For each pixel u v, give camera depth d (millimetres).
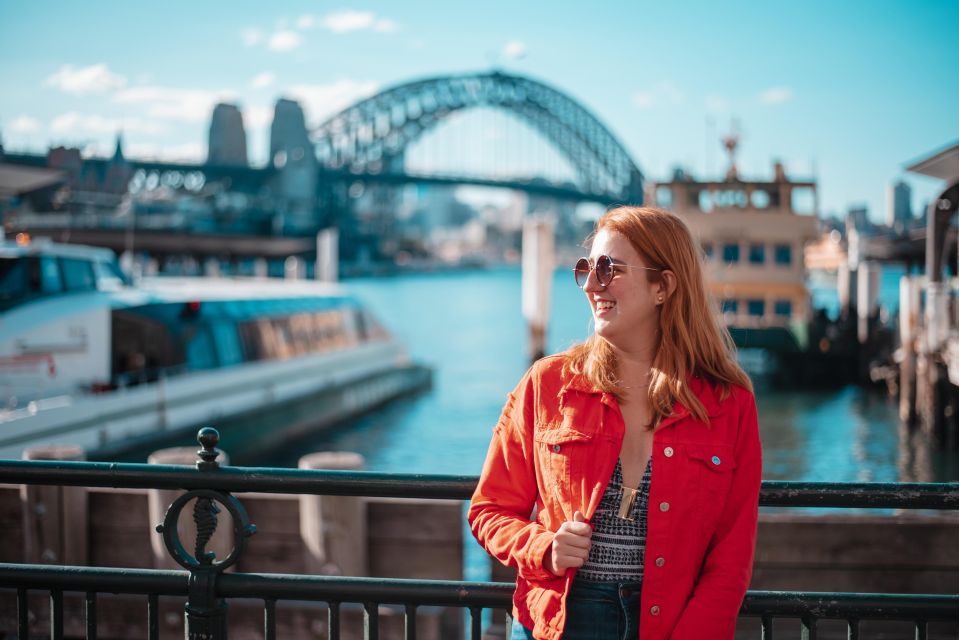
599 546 2303
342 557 7844
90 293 16156
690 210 32281
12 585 2889
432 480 2693
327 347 23391
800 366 32781
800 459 20359
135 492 8094
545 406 2414
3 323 14547
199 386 16969
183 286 20547
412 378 27281
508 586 2682
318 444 20438
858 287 33312
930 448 21500
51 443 13547
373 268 184875
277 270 71250
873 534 7090
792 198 32281
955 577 7039
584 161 154625
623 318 2404
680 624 2219
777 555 7137
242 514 2750
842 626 7156
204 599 2748
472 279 185625
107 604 7570
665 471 2271
